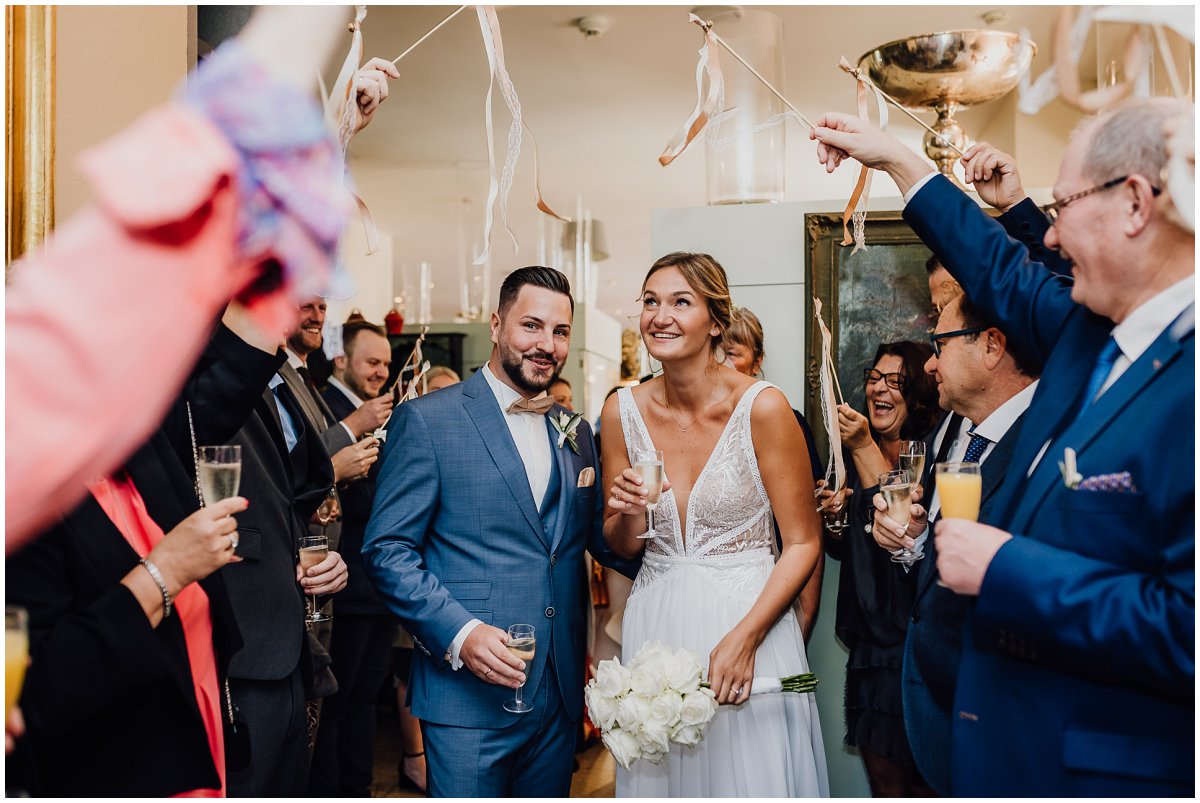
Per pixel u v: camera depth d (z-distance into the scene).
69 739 1.23
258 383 1.58
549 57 5.09
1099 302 1.33
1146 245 1.25
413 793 3.53
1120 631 1.17
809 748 2.10
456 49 4.99
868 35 4.76
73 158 1.76
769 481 2.10
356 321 4.20
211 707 1.43
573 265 9.84
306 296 0.81
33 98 1.61
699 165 7.25
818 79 5.36
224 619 1.47
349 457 2.85
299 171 0.77
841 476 2.46
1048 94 1.89
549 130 6.39
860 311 2.71
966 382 1.77
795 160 6.89
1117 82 1.73
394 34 4.74
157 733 1.27
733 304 2.78
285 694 1.82
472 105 5.91
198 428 1.56
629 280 12.66
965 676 1.41
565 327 2.15
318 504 2.23
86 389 0.69
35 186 1.60
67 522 1.21
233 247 0.74
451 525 2.07
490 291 12.59
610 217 9.05
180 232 0.72
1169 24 1.41
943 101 2.98
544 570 2.07
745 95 2.91
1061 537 1.30
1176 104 1.25
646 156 6.99
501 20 4.60
